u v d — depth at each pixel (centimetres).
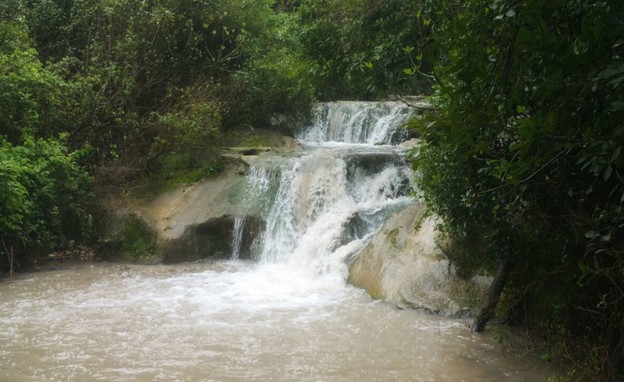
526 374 647
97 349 734
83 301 946
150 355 714
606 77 388
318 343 750
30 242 1167
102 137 1407
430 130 469
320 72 1616
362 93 1894
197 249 1256
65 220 1262
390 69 1264
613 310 606
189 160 1423
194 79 1612
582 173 564
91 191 1309
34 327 817
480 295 822
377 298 927
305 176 1255
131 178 1398
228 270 1168
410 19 1191
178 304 927
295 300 941
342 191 1222
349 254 1070
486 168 621
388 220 1055
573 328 670
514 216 664
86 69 1468
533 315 746
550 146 466
